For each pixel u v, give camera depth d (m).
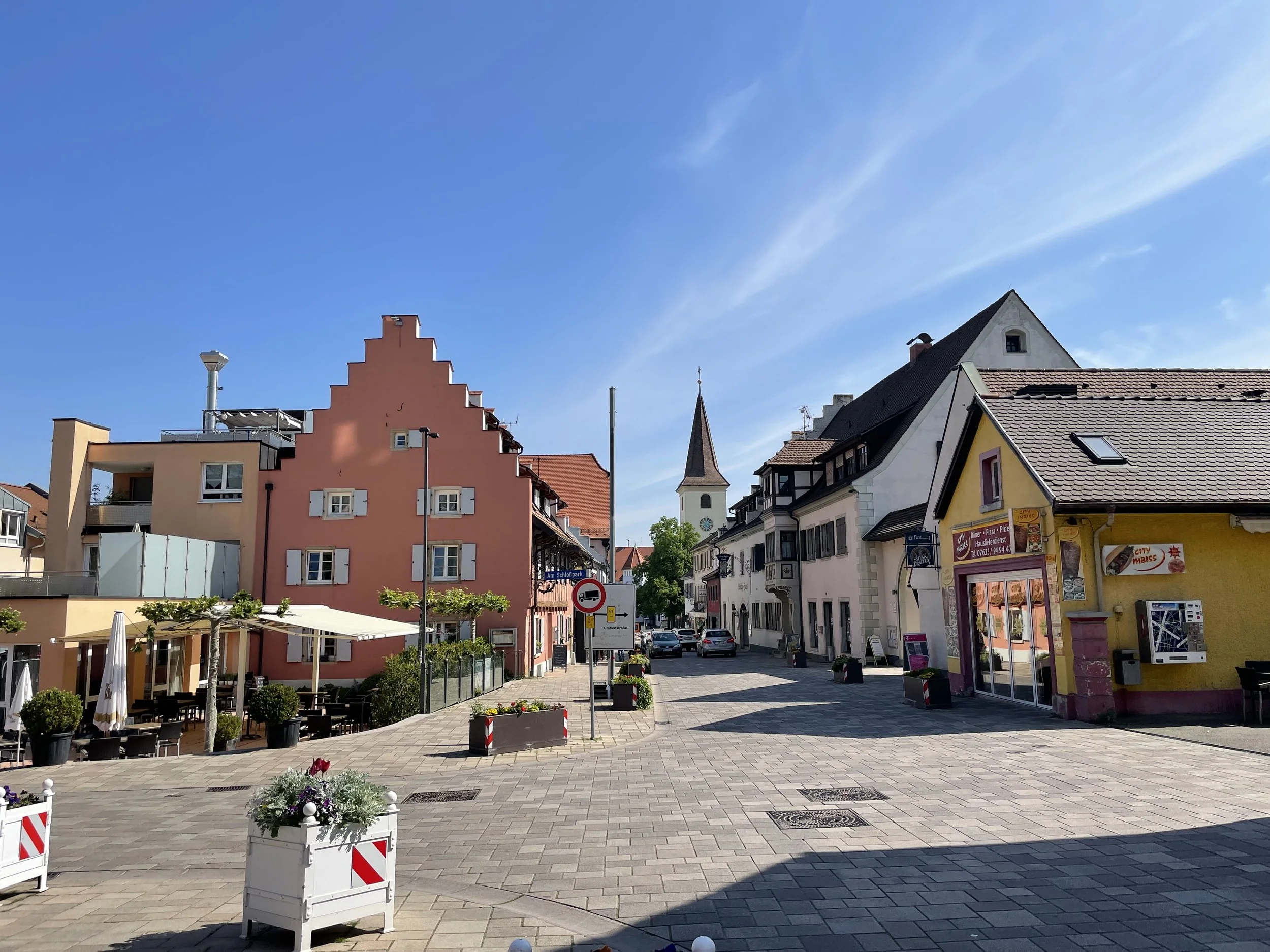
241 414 34.06
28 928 6.14
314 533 30.03
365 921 6.11
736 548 57.31
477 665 23.67
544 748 14.04
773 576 40.25
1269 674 13.91
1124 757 11.45
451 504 30.20
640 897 6.52
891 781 10.39
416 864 7.56
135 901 6.79
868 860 7.27
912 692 17.97
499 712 13.82
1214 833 7.74
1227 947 5.32
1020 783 10.05
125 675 16.77
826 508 35.53
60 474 29.05
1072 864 7.01
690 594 83.38
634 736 15.04
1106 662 14.56
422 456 30.38
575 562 43.22
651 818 9.00
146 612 15.59
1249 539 15.26
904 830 8.20
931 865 7.08
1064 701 14.96
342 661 29.16
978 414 18.06
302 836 5.59
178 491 29.94
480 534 29.97
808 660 36.56
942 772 10.84
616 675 30.03
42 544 35.34
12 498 33.56
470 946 5.62
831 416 50.81
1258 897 6.15
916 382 36.06
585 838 8.29
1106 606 14.88
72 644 19.53
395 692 19.02
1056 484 15.07
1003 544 16.92
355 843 5.80
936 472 21.84
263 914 5.73
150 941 5.84
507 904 6.44
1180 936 5.52
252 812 5.84
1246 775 10.09
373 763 13.27
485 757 13.41
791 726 15.59
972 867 7.01
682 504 91.19
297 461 30.33
